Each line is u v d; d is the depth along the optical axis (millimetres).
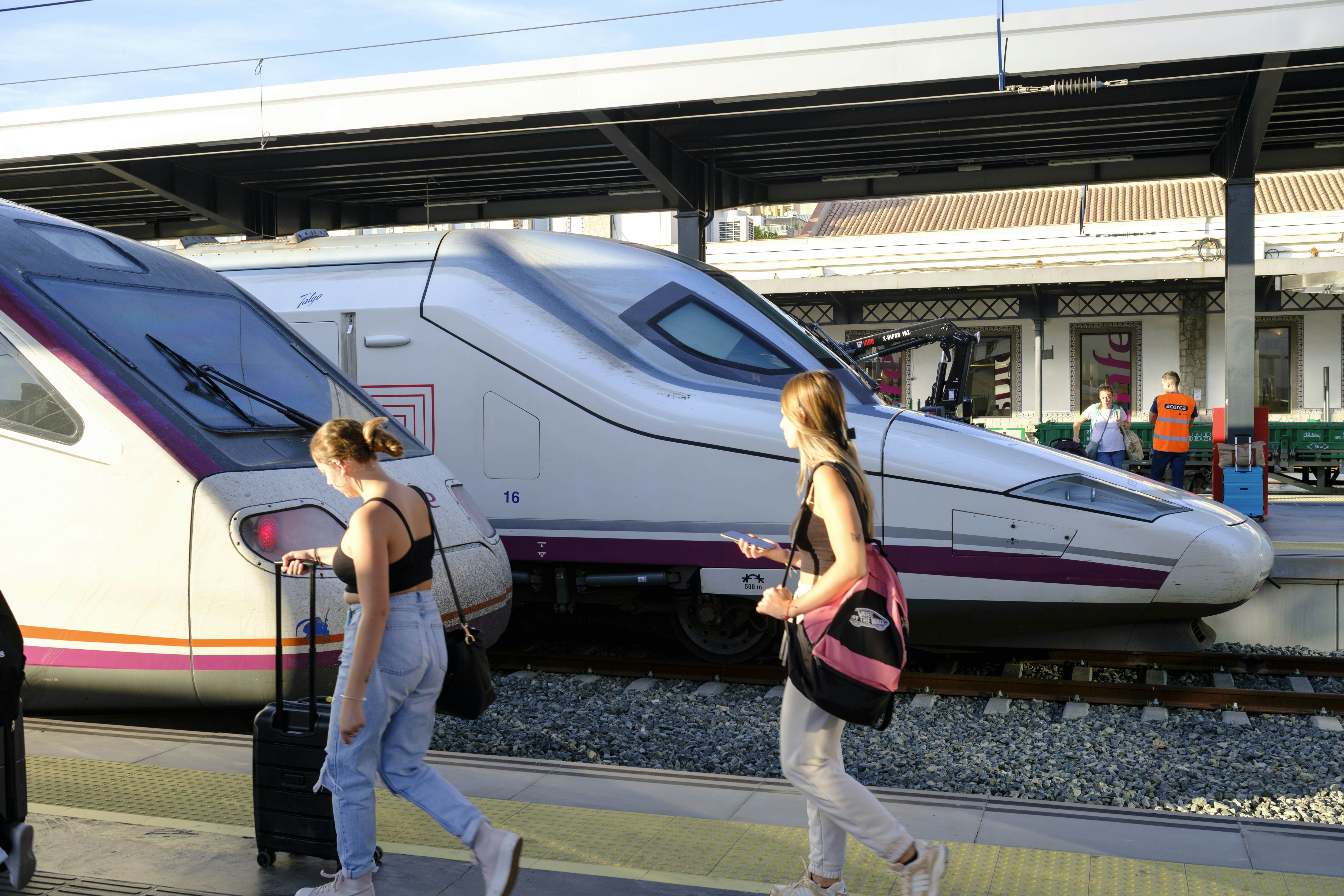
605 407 7117
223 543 4398
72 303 4824
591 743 5797
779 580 6805
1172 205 25312
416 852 3539
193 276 5684
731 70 10375
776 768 5422
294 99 11461
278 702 3428
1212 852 3564
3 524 4555
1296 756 5426
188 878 3334
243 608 4379
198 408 4793
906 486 6707
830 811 3014
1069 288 24016
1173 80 9859
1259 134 10891
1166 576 6336
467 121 11062
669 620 7945
